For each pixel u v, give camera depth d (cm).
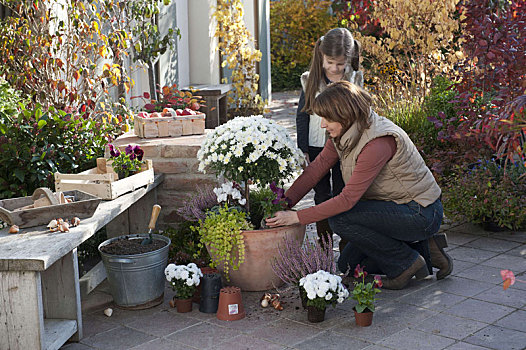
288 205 407
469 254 456
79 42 577
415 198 379
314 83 432
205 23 983
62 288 337
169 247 431
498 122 340
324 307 351
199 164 423
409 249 390
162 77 852
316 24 1647
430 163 612
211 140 395
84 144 480
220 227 375
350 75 435
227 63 1050
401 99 759
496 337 328
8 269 296
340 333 340
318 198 457
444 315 357
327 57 420
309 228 531
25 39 538
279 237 386
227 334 343
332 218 388
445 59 779
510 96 527
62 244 315
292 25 1623
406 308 369
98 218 361
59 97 562
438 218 388
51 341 313
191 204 423
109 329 354
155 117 499
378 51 793
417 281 411
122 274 370
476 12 566
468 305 369
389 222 376
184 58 968
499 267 428
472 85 584
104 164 438
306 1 1650
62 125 462
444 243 402
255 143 377
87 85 575
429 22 761
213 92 908
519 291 387
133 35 742
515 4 541
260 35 1180
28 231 342
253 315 367
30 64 546
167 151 465
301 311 371
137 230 468
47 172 445
